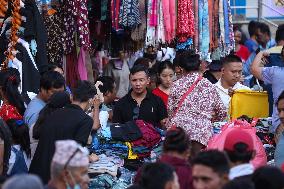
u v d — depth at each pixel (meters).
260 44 20.86
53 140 11.09
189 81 13.03
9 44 14.38
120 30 16.75
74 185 8.33
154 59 18.59
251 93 14.01
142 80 14.01
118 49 17.64
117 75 19.03
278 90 13.09
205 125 12.64
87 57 16.88
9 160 11.59
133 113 14.02
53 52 16.11
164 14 16.50
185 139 9.64
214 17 17.53
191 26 16.81
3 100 12.77
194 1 17.11
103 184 11.99
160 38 16.55
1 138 11.24
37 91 14.38
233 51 17.98
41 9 15.73
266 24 21.30
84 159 8.39
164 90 15.29
